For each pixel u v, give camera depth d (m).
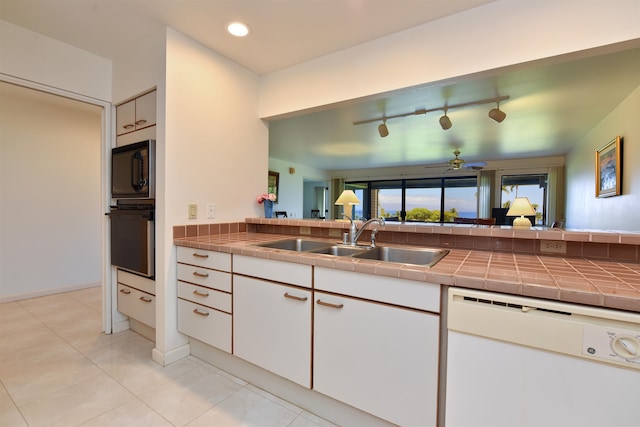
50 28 1.95
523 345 0.96
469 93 2.68
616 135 3.01
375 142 4.73
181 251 1.98
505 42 1.56
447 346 1.10
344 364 1.33
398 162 6.82
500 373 1.00
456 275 1.07
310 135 4.30
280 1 1.65
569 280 1.00
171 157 1.95
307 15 1.76
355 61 2.07
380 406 1.25
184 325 1.98
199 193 2.13
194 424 1.41
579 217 4.50
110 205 2.41
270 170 6.18
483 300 1.03
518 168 6.09
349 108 3.11
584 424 0.89
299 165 7.08
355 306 1.29
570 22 1.42
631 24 1.31
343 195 2.26
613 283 0.97
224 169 2.30
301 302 1.46
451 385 1.08
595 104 2.95
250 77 2.50
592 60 2.07
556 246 1.50
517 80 2.39
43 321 2.60
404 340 1.18
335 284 1.35
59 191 3.42
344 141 4.69
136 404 1.54
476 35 1.64
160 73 1.94
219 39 2.04
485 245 1.68
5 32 1.87
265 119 2.61
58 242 3.41
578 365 0.90
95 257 3.71
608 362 0.86
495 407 1.01
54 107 3.38
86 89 2.23
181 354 2.03
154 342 2.25
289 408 1.54
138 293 2.22
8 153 3.08
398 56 1.90
